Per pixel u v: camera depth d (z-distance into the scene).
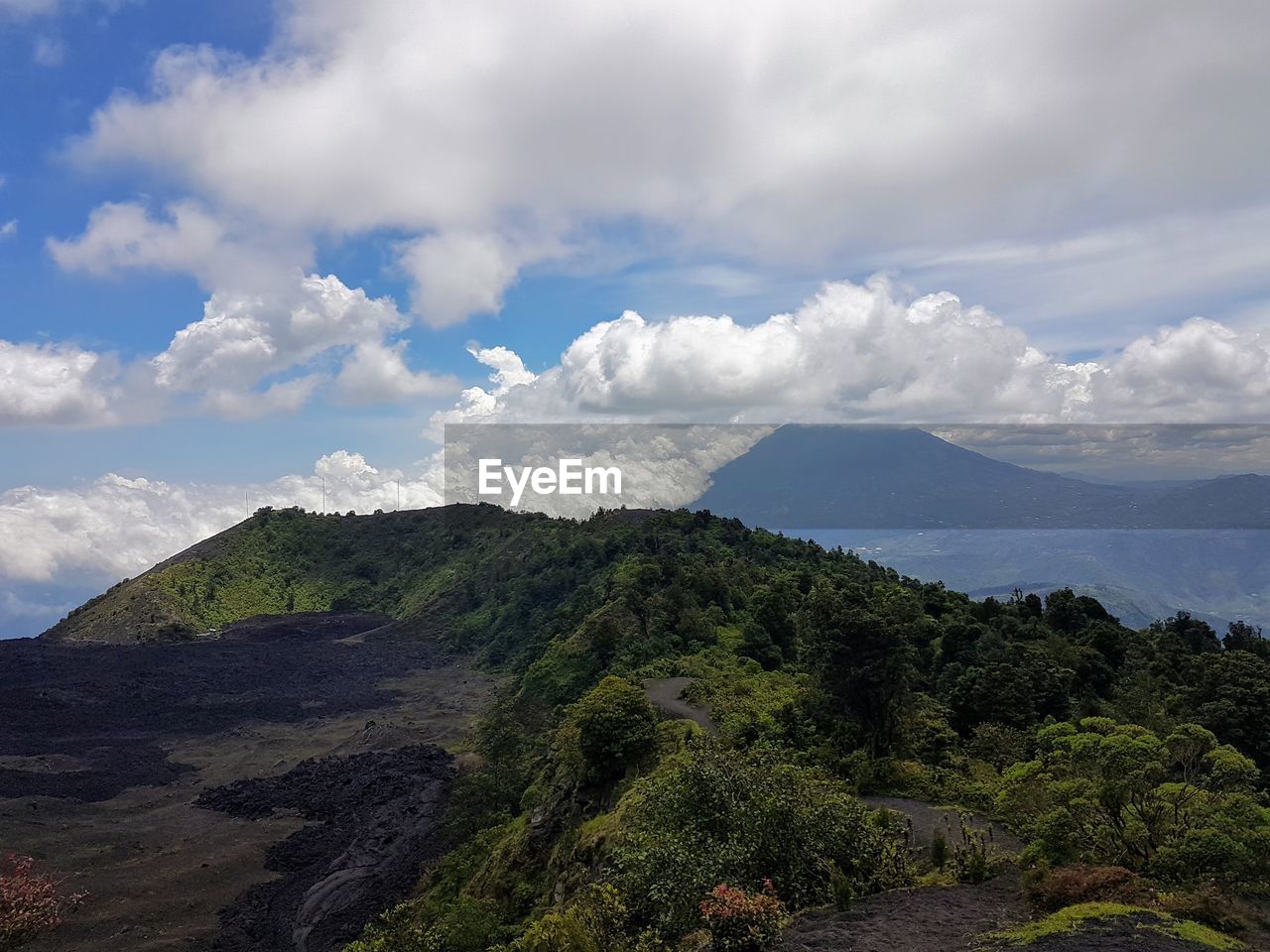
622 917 23.36
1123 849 26.28
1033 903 23.84
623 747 47.81
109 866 66.50
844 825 27.33
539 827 50.41
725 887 21.53
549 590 171.00
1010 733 50.38
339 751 107.56
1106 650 79.62
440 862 62.06
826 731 50.00
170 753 109.06
